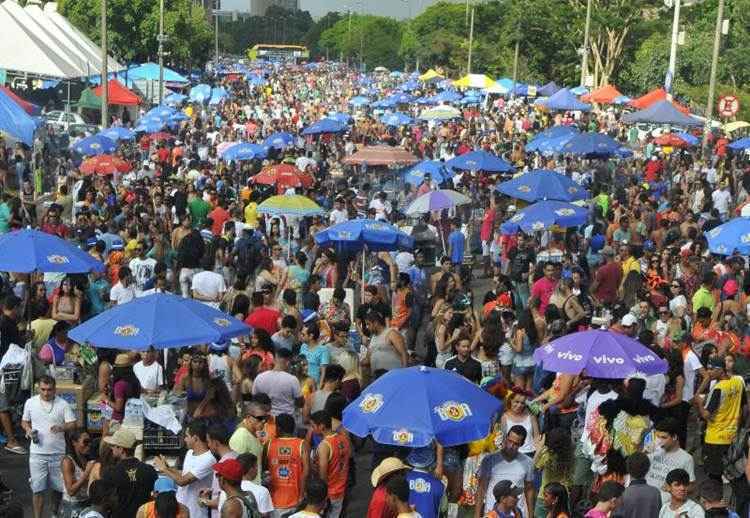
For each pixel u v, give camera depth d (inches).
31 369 650.2
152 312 560.1
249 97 4222.4
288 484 500.1
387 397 454.9
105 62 1755.7
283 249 1024.2
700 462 668.7
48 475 553.3
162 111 1993.1
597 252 1083.9
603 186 1512.1
